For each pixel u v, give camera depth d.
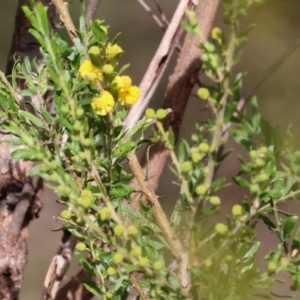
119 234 0.55
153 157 0.69
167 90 0.69
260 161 0.55
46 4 0.70
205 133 0.62
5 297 0.71
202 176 0.56
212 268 0.57
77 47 0.59
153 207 0.58
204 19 0.68
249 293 0.57
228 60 0.55
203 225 0.57
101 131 0.58
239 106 0.71
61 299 0.70
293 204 0.69
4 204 0.71
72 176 0.58
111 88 0.57
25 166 0.71
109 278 0.59
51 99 0.69
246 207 0.55
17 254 0.71
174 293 0.56
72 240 0.70
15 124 0.58
